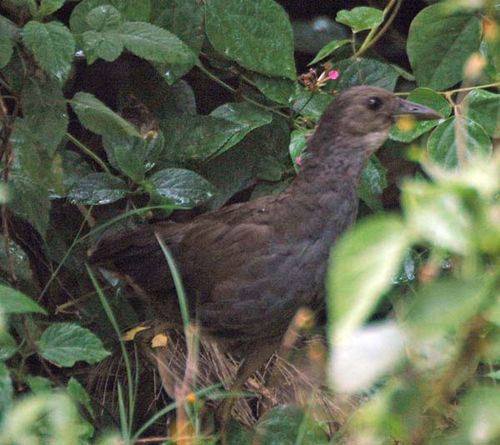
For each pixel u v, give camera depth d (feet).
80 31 26.05
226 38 27.94
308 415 22.65
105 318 28.25
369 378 10.92
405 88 31.12
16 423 13.82
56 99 24.52
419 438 14.46
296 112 28.78
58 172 24.77
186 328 21.85
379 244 10.48
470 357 12.91
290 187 25.44
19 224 28.30
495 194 16.76
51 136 24.56
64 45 23.70
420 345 14.35
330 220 25.04
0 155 24.71
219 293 24.84
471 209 11.01
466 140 26.48
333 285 10.28
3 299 16.35
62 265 28.43
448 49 27.78
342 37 30.73
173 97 29.22
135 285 26.32
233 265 24.75
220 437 25.23
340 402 25.95
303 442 23.80
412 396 13.71
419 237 11.00
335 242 25.13
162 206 26.08
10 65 24.86
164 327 26.86
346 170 25.39
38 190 25.34
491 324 12.53
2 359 21.47
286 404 25.12
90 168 27.73
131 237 26.17
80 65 29.58
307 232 24.84
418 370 14.28
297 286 24.81
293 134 27.32
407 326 11.19
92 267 26.76
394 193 30.12
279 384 27.14
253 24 27.96
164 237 25.86
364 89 25.66
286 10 31.09
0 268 25.99
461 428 12.90
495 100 26.86
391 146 29.73
